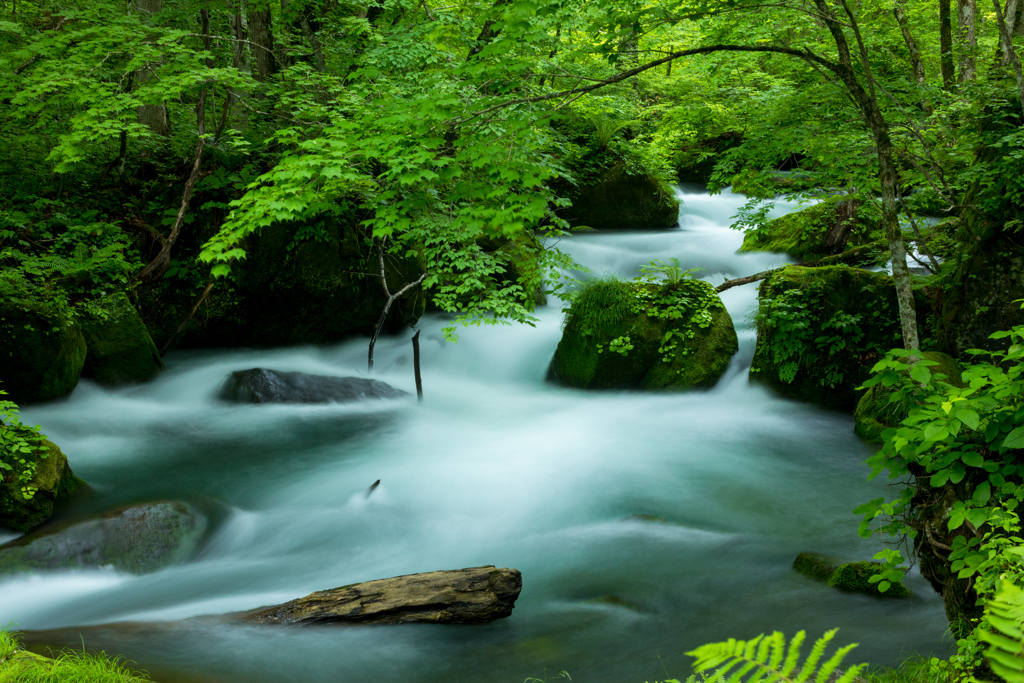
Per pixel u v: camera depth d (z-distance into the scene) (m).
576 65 13.28
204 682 4.50
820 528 7.54
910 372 4.33
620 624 5.56
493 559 6.93
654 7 7.58
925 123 9.72
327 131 6.78
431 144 6.18
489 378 13.88
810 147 9.00
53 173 13.67
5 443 7.38
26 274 11.70
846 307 11.40
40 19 14.75
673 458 9.70
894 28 14.42
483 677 4.82
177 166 14.44
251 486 8.67
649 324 12.57
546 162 10.47
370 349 13.32
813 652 1.37
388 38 12.63
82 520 6.95
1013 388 3.97
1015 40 9.99
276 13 16.44
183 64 11.21
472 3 12.68
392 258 14.75
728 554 6.87
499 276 15.44
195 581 6.54
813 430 10.79
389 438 10.54
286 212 5.90
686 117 14.23
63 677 3.82
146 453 9.73
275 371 11.98
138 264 13.04
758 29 8.99
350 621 5.43
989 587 3.56
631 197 20.94
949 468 4.12
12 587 6.27
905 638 5.06
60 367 10.91
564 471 9.16
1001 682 3.51
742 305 14.48
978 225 9.47
